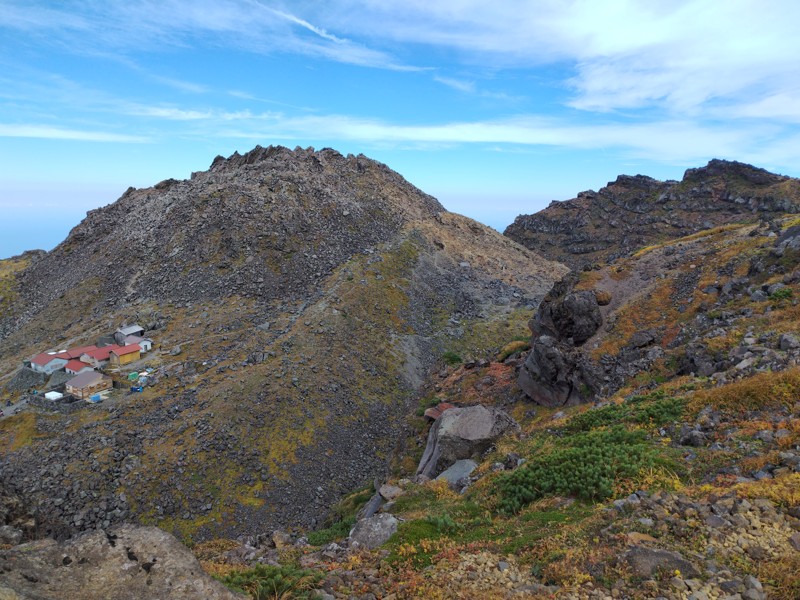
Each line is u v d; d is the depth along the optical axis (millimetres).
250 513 65625
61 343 111125
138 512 63344
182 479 68000
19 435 75250
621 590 10953
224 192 154875
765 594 10008
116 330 108688
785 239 47656
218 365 94000
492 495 19281
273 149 196125
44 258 166375
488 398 60312
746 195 193375
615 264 65062
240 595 10109
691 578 10859
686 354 35156
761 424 18125
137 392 86000
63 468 67375
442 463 30594
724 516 12633
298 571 13492
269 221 144250
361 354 106688
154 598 9195
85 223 176625
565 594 11188
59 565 9453
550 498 17250
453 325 130625
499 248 186500
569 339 53781
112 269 140250
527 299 147500
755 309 36094
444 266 156750
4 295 148250
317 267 136625
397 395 99062
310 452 77750
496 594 11602
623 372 43125
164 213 156500
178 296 123625
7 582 8547
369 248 151250
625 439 20797
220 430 75750
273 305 119125
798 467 14375
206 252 135375
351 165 199375
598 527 13758
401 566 14062
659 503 14070
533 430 29562
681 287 52281
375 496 27531
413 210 188500
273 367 93000
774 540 11477
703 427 19938
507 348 76688
